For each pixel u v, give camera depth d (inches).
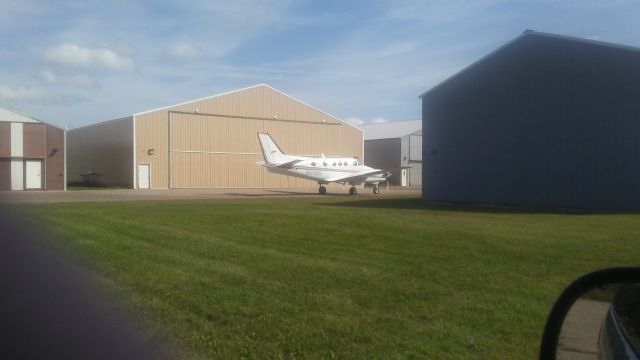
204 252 422.6
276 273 347.6
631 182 872.3
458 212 842.2
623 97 881.5
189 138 1843.0
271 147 1545.3
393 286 316.2
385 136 2632.9
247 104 1961.1
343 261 390.9
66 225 587.5
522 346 223.0
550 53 971.9
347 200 1176.2
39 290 299.1
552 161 967.0
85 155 2199.8
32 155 1617.9
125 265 366.3
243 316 256.2
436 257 409.4
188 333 233.6
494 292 305.6
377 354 212.7
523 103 1007.0
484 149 1061.1
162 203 991.0
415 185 2578.7
